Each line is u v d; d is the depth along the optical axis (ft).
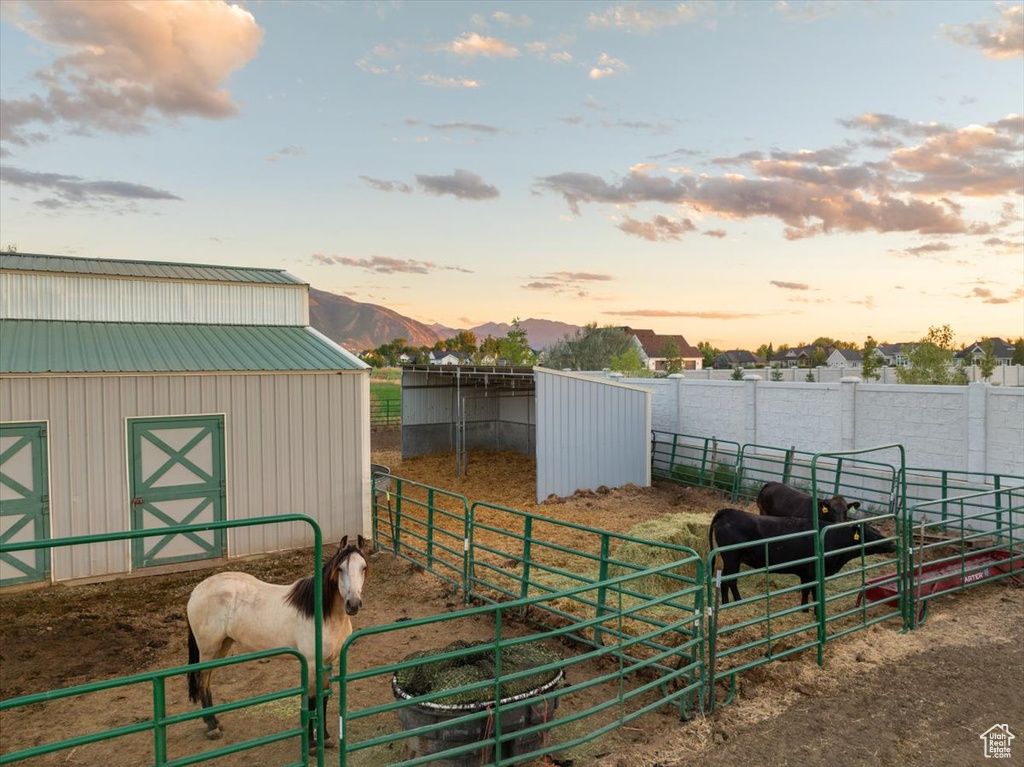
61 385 33.86
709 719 20.08
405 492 55.57
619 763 17.62
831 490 49.70
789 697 21.48
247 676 23.63
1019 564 33.04
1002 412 40.75
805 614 29.14
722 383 57.98
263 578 34.68
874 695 21.63
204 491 37.11
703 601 20.85
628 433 57.00
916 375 96.78
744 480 54.65
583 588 17.76
